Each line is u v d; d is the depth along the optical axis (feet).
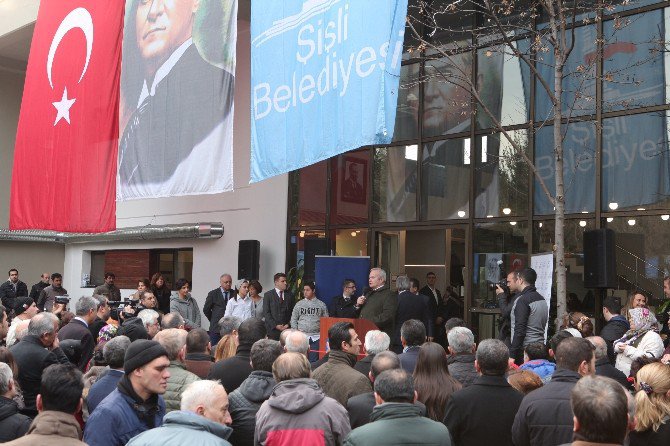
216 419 13.34
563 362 15.60
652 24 35.29
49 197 46.01
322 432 15.17
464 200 41.57
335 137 29.45
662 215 34.30
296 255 49.73
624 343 27.96
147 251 62.18
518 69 39.73
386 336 20.49
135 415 14.98
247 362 20.34
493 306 39.99
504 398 16.35
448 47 42.63
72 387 12.65
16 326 25.59
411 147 44.32
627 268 35.19
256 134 33.55
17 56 68.03
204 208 56.18
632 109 35.53
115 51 42.86
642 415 15.37
